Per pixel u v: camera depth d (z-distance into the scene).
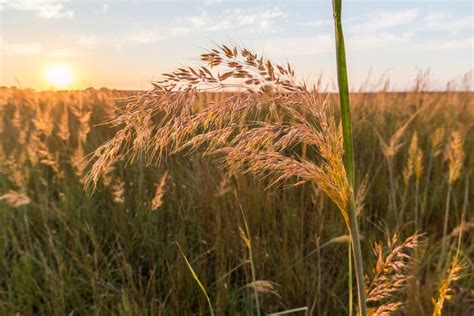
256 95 0.86
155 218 3.79
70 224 3.72
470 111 6.60
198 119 0.88
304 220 3.81
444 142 5.18
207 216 3.73
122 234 3.65
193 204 3.89
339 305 2.90
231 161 0.96
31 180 4.44
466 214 3.88
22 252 3.24
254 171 0.97
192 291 3.01
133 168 4.52
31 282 3.02
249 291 2.96
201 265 3.28
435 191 4.09
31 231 3.72
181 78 0.85
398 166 4.92
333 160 0.90
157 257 3.50
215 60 0.84
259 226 3.67
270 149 0.90
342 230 3.51
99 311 2.69
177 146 0.92
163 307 2.72
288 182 3.98
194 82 0.85
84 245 3.42
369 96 7.68
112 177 4.22
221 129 0.90
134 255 3.60
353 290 3.01
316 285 3.03
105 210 4.07
